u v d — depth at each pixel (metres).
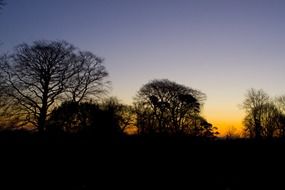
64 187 20.98
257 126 69.00
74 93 46.25
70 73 45.66
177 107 68.62
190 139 38.22
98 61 47.66
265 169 28.31
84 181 22.75
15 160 27.11
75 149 32.78
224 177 25.53
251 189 22.14
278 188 22.59
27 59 43.59
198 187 22.52
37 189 20.17
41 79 44.00
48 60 44.28
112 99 59.97
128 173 25.89
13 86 43.25
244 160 32.19
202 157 32.81
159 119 67.19
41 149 31.55
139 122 67.31
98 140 37.50
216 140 39.53
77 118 46.38
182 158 32.12
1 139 34.16
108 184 22.48
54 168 25.73
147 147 35.06
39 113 43.78
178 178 24.97
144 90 69.19
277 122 69.12
